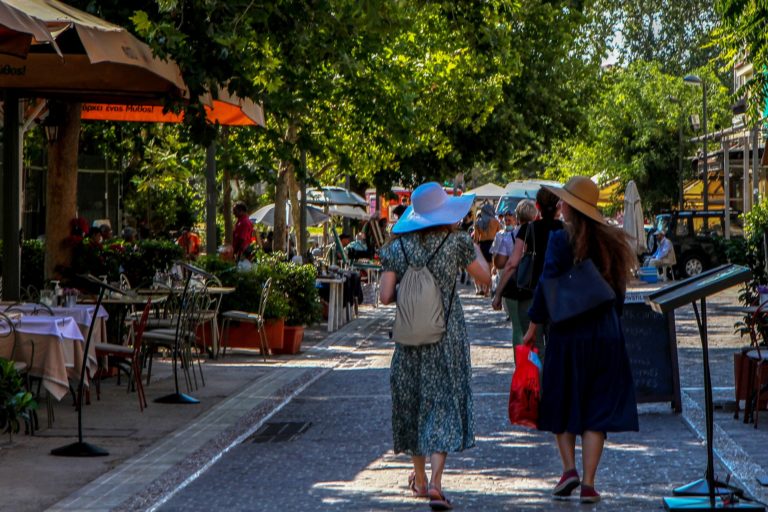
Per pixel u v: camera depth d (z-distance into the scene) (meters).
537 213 15.17
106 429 13.49
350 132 32.72
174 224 47.75
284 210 33.28
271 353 23.12
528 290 13.63
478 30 22.78
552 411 9.34
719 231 55.59
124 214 45.97
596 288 9.16
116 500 9.66
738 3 22.11
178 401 15.70
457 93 39.97
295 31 18.86
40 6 13.80
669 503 8.93
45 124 19.48
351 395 16.41
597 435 9.18
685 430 12.79
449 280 9.35
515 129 54.66
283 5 18.64
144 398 15.23
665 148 74.31
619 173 74.62
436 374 9.27
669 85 73.38
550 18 27.28
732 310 33.38
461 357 9.34
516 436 12.66
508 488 9.90
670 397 14.05
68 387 13.59
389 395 16.27
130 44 14.70
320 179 42.50
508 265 13.59
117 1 17.20
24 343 13.17
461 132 54.38
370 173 42.78
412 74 35.88
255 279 23.44
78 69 17.47
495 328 27.83
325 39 20.17
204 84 17.30
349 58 20.61
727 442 11.97
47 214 19.55
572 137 58.22
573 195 9.39
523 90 55.19
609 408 9.16
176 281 21.00
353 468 10.98
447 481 10.25
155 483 10.31
